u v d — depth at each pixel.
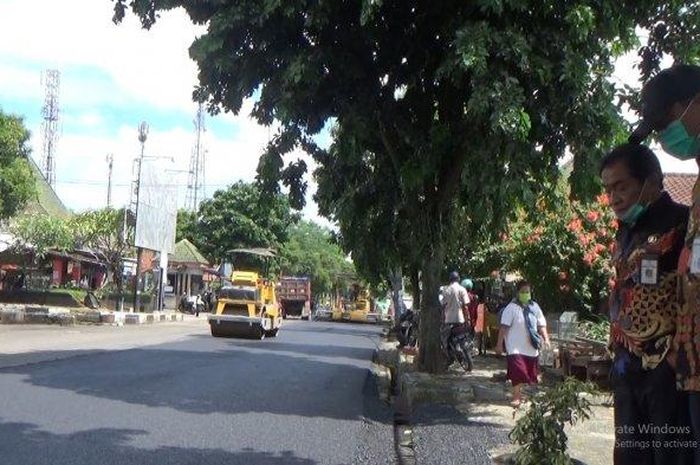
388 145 10.24
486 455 6.29
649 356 2.64
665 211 2.72
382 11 9.23
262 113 9.67
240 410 9.05
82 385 10.40
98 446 6.71
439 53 9.59
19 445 6.60
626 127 8.66
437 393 9.62
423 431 7.43
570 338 13.49
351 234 13.58
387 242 13.41
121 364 13.44
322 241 88.00
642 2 8.41
